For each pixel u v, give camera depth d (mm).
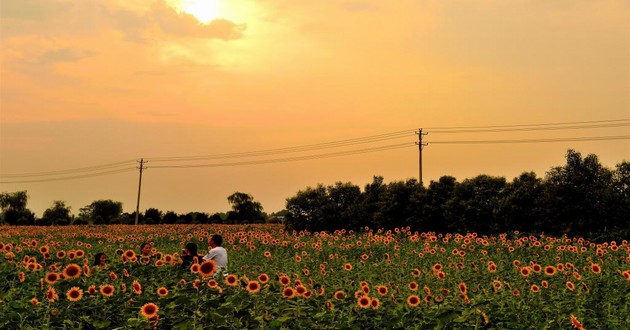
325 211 51125
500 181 43594
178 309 8867
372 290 12328
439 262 19812
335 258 21594
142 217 83500
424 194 46156
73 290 9320
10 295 10188
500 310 9703
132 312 9344
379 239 26344
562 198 37094
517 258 22000
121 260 14500
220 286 10227
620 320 10094
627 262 19109
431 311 9078
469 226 42500
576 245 25328
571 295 11766
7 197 91688
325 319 8883
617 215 35406
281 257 21297
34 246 18109
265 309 9195
